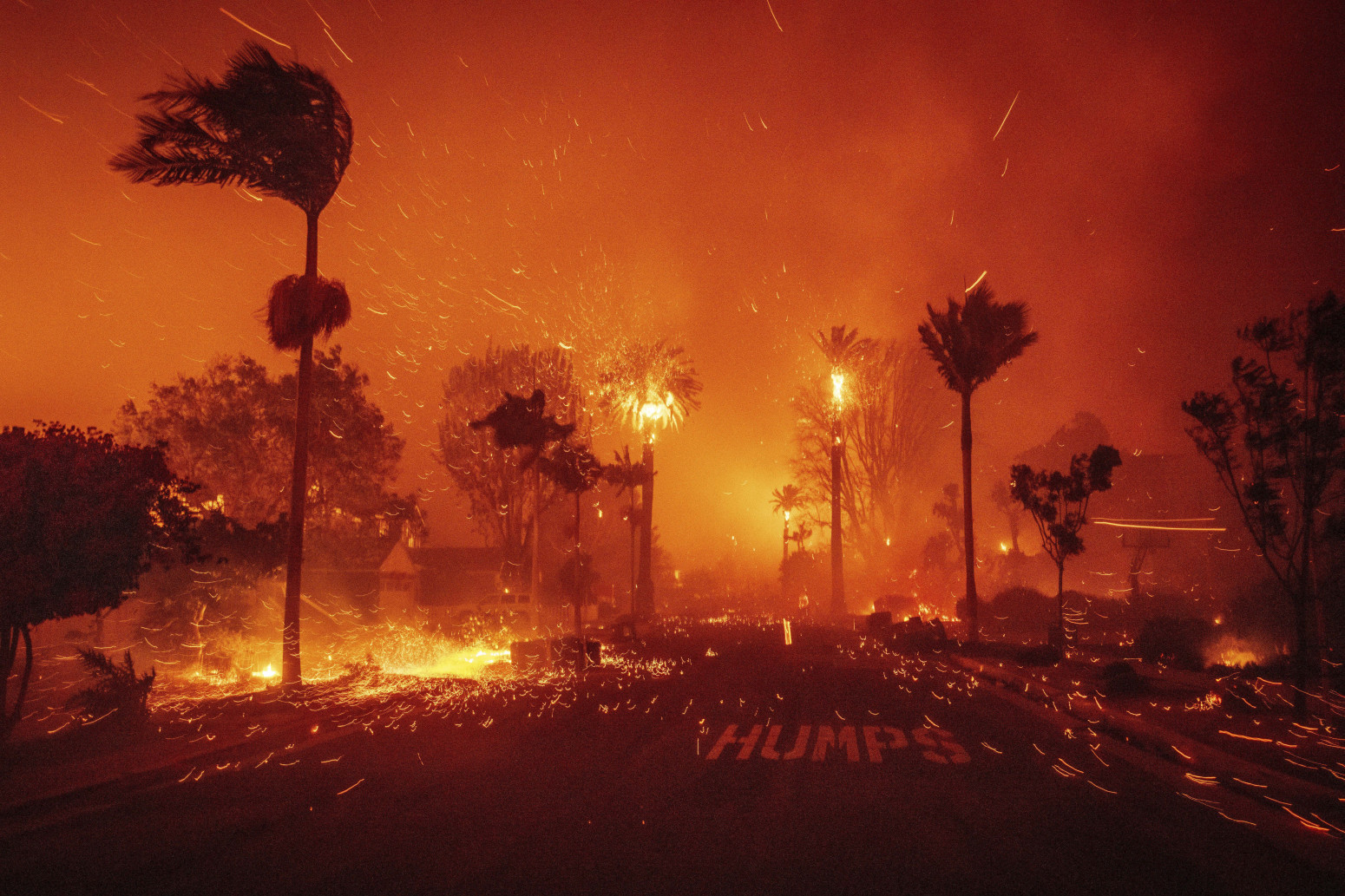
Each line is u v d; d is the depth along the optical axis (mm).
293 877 6723
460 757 11984
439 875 6754
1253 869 7172
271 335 18641
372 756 12023
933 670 26453
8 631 11938
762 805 9188
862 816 8719
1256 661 24406
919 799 9570
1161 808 9328
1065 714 16891
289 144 17438
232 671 22484
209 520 24375
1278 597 25094
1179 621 26453
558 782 10312
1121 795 9945
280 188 18172
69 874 6793
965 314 36062
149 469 13453
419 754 12258
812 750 12672
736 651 34281
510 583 54156
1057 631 28812
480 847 7551
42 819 8539
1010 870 7016
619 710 17094
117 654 24969
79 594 12148
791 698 19234
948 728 15055
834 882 6609
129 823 8383
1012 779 10789
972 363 35500
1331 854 7613
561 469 37688
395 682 21344
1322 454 13914
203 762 11477
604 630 46281
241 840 7781
